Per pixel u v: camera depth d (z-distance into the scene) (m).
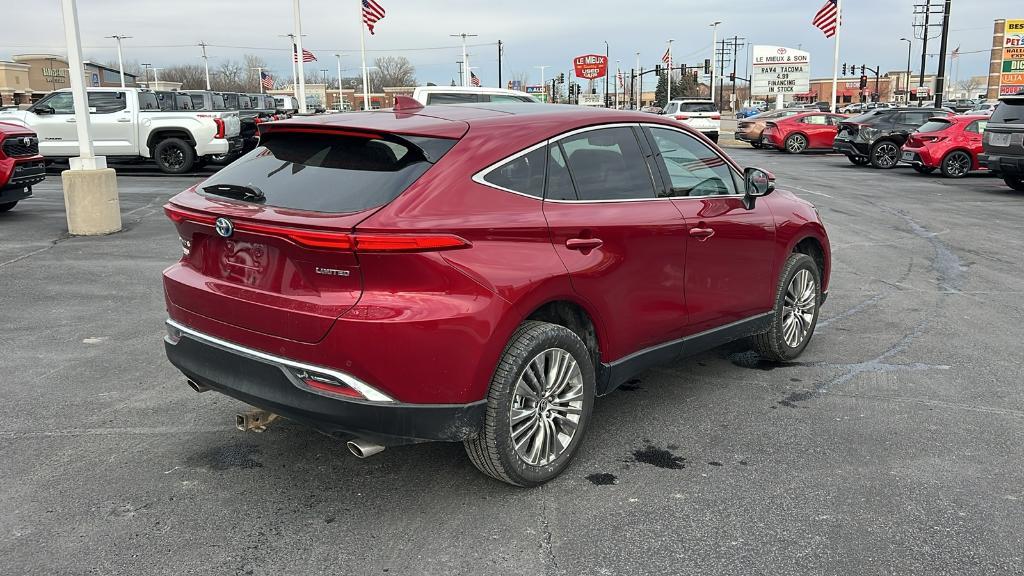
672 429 4.36
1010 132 15.51
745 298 4.83
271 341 3.25
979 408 4.68
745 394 4.91
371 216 3.06
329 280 3.12
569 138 3.80
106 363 5.39
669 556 3.10
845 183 18.33
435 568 3.02
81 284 7.61
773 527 3.32
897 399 4.83
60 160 18.72
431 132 3.39
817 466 3.90
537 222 3.46
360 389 3.11
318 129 3.54
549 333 3.47
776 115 32.59
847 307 7.11
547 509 3.47
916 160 20.30
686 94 95.25
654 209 4.08
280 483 3.71
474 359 3.21
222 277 3.48
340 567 3.02
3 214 11.98
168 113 18.31
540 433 3.59
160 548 3.14
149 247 9.49
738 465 3.91
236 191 3.50
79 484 3.68
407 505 3.50
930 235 11.08
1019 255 9.62
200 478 3.75
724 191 4.73
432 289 3.13
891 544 3.19
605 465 3.91
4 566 3.00
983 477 3.78
